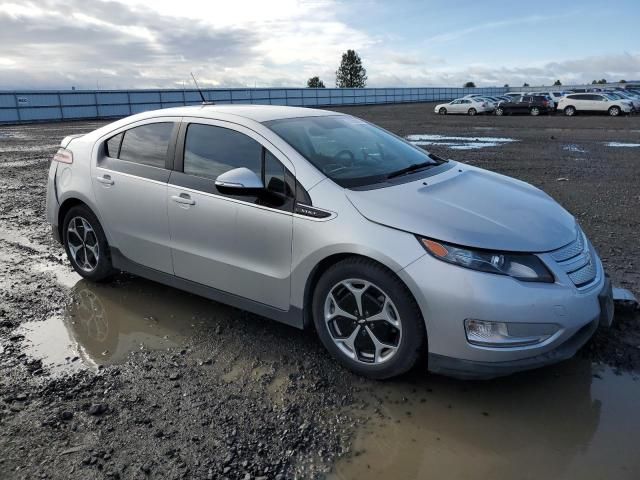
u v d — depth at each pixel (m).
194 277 3.86
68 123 31.56
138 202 4.05
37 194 8.83
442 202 3.19
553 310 2.78
